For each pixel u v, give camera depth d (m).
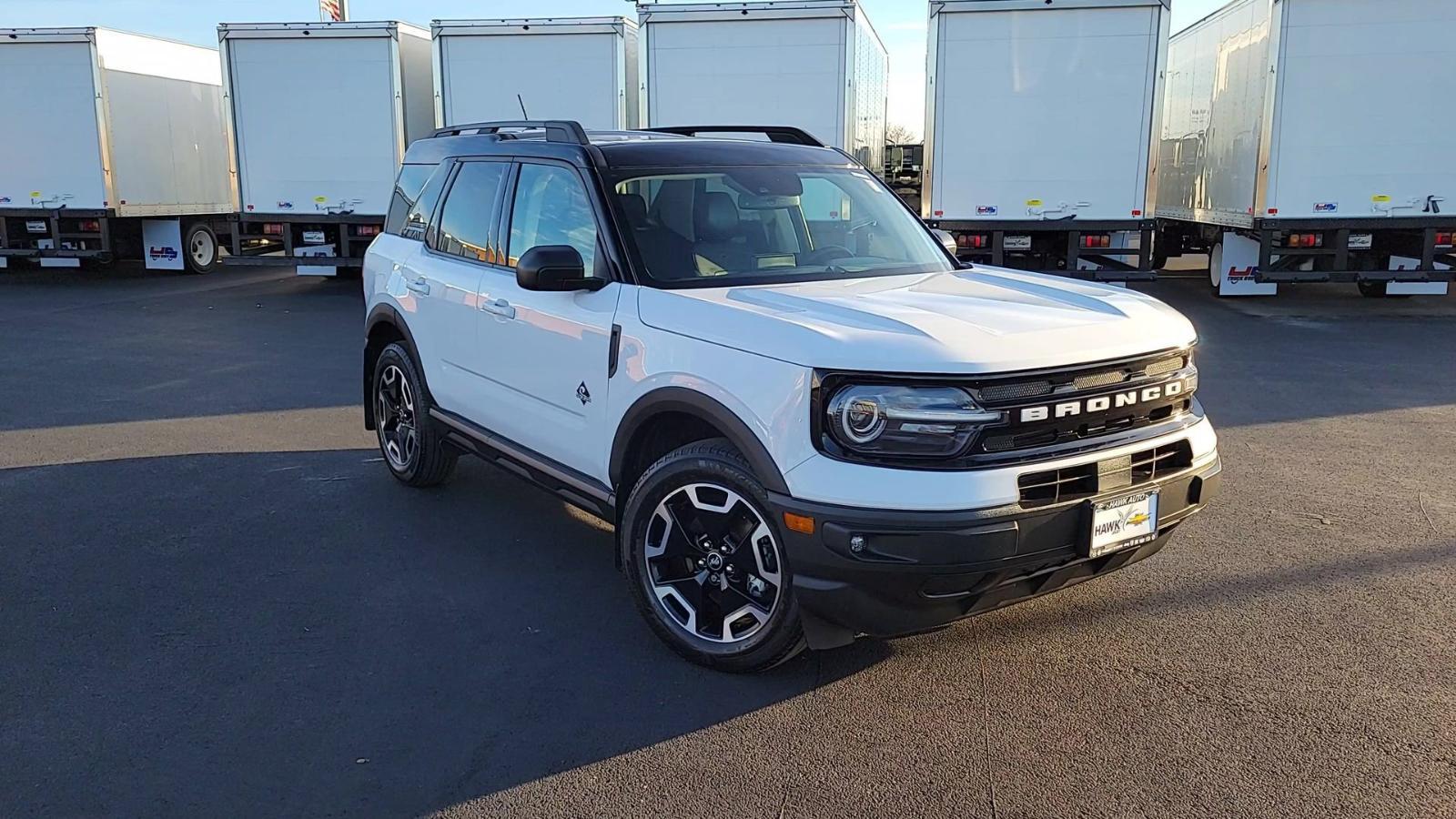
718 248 4.30
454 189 5.51
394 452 6.07
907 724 3.43
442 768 3.20
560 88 14.58
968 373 3.15
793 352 3.33
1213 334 11.40
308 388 8.87
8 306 14.23
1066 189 12.80
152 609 4.34
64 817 2.94
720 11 13.25
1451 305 13.72
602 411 4.10
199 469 6.40
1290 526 5.31
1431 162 12.29
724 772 3.17
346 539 5.20
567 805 3.00
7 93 16.70
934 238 5.01
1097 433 3.46
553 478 4.48
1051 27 12.46
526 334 4.56
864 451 3.22
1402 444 6.90
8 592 4.50
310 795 3.05
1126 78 12.47
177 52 18.45
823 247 4.57
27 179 16.94
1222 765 3.17
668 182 4.46
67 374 9.44
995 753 3.26
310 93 15.05
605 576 4.75
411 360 5.75
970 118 12.79
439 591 4.56
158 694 3.64
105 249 17.03
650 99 13.55
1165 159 17.33
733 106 13.46
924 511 3.13
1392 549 4.97
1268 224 12.73
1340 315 12.84
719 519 3.73
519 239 4.84
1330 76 12.27
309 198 15.31
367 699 3.61
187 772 3.17
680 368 3.69
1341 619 4.20
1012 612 4.30
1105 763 3.19
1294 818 2.91
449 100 14.77
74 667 3.83
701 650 3.79
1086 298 3.93
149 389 8.77
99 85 16.53
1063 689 3.66
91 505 5.70
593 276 4.22
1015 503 3.21
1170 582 4.59
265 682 3.72
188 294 15.74
